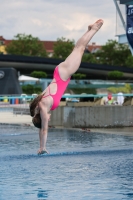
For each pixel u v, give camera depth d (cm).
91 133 2097
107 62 19300
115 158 1295
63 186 920
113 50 19150
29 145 1647
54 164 1189
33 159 1278
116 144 1648
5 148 1555
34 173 1062
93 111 2422
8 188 902
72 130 2270
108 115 2438
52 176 1026
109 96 4366
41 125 1306
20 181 971
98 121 2425
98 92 9525
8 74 6191
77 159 1279
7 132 2208
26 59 11394
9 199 814
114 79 11981
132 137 1905
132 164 1184
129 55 18788
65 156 1338
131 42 3538
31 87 8988
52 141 1767
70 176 1023
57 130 2277
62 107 2605
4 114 3747
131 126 2473
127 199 808
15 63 11350
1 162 1227
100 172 1069
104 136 1956
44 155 1355
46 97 1251
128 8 3534
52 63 11675
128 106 2466
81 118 2422
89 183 947
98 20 1244
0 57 11156
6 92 6153
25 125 2658
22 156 1335
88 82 10256
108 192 862
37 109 1270
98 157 1314
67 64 1233
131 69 12444
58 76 1242
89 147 1559
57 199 812
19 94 5953
